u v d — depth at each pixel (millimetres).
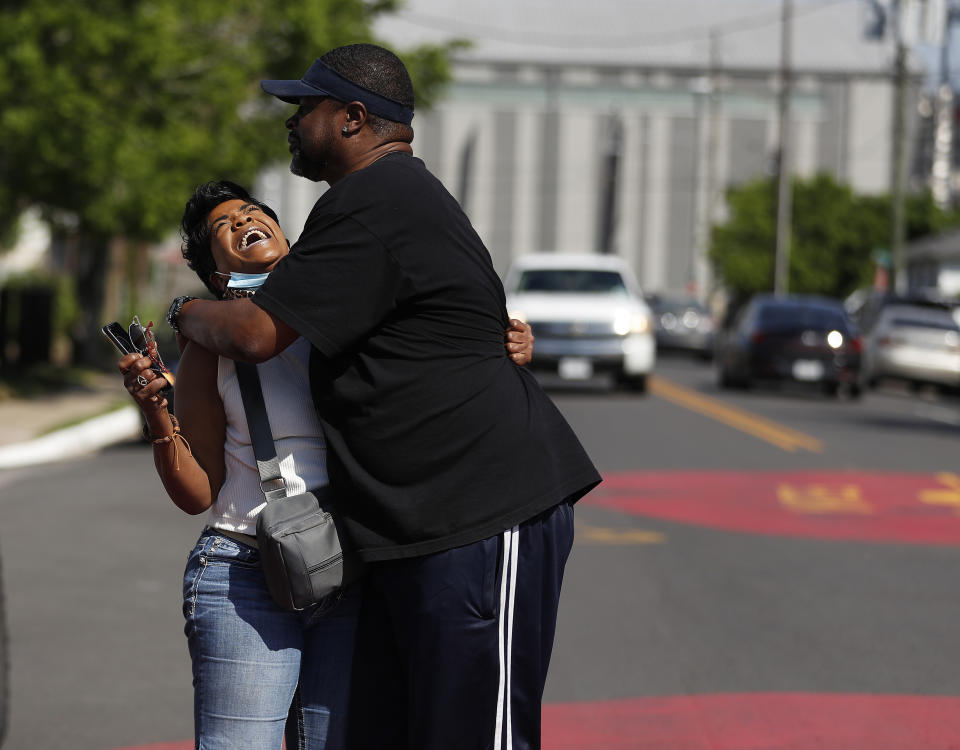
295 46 30047
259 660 3818
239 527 3869
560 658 7852
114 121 21078
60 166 20453
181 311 3814
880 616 8953
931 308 33438
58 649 7938
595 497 14016
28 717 6691
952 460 17875
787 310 30062
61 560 10461
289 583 3682
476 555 3658
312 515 3732
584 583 9852
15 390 24016
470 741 3709
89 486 14336
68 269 47219
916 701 7098
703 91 73875
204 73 25828
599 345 26625
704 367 43344
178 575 10000
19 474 15336
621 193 103062
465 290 3689
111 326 3809
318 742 3914
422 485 3654
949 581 10102
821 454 18172
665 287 103188
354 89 3850
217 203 4094
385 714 3924
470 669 3682
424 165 3887
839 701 7078
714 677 7500
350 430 3688
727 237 72312
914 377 32969
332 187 3738
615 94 103188
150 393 3750
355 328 3629
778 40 105625
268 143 30484
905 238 77312
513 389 3768
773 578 10117
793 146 103750
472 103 102688
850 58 104312
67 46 20719
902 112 48938
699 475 15836
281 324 3658
